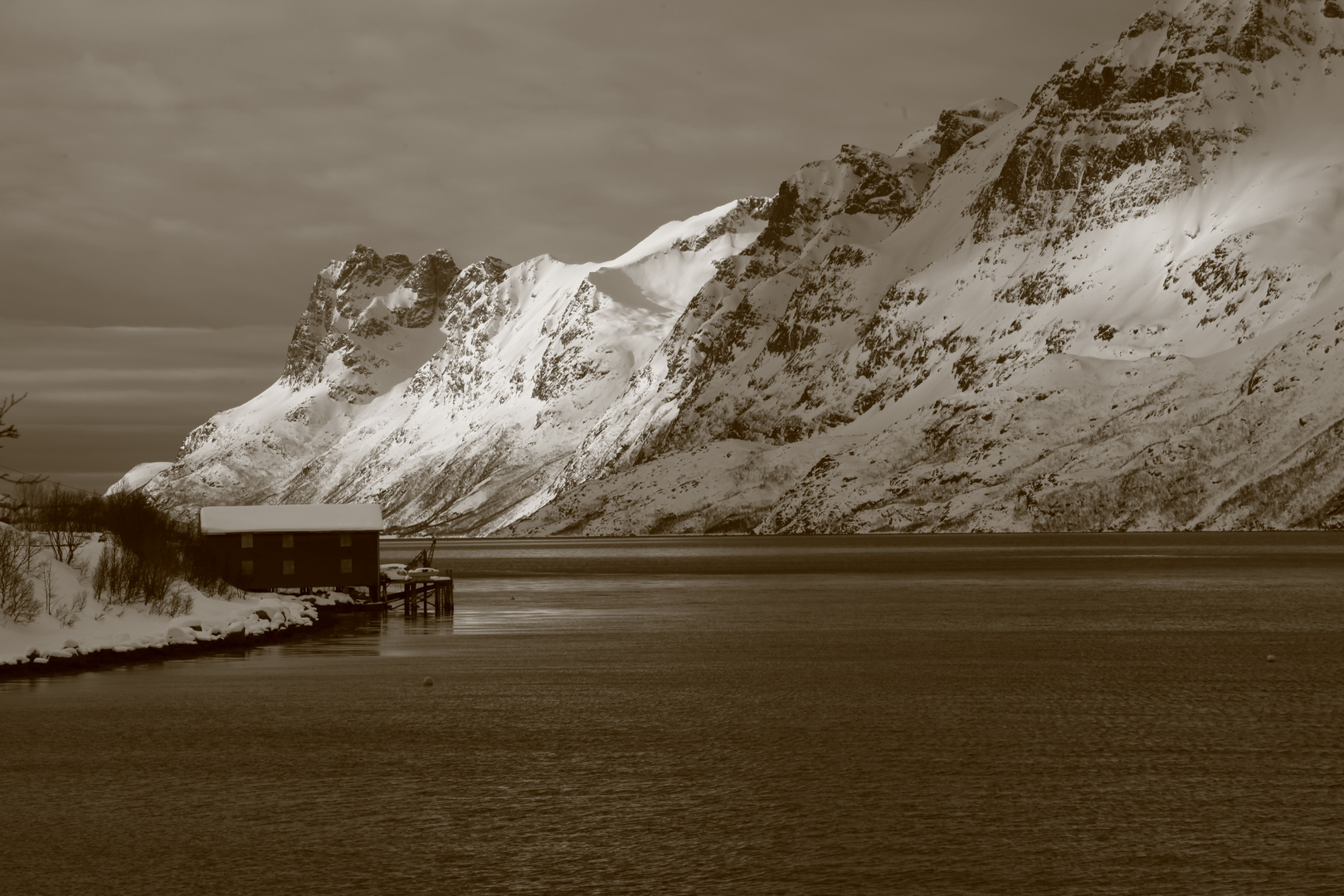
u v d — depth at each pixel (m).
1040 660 104.44
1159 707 79.38
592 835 52.22
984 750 66.69
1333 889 44.94
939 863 48.22
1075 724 73.62
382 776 62.81
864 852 49.56
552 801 57.62
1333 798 56.06
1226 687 87.56
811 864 48.31
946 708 80.12
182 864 49.31
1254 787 58.03
